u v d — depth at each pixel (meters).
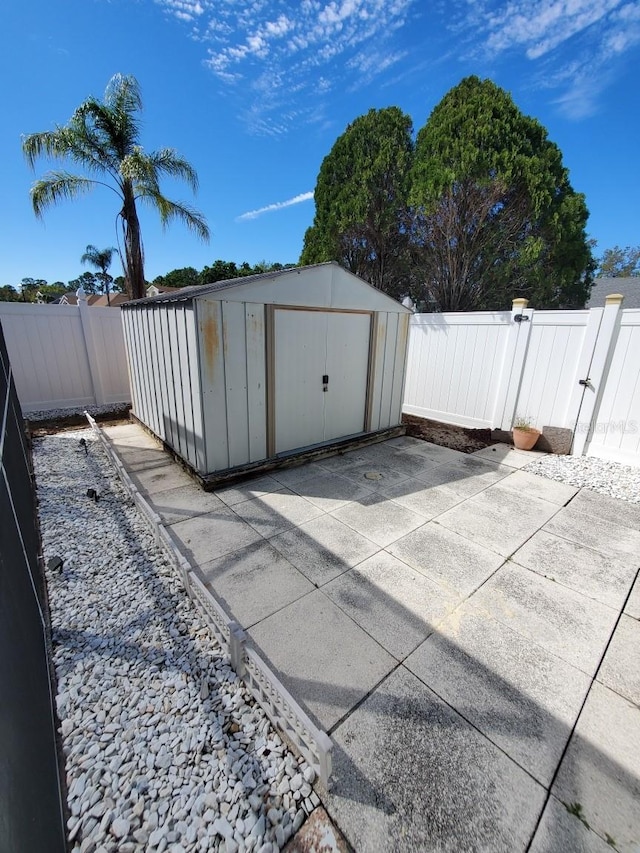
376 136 12.19
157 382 5.15
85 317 7.62
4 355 3.59
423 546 3.15
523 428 5.68
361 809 1.38
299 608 2.42
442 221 10.28
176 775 1.46
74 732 1.61
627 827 1.34
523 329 5.82
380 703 1.80
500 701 1.82
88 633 2.14
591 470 4.86
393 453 5.50
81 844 1.25
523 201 9.78
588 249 11.06
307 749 1.50
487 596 2.56
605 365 5.03
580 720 1.74
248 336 4.14
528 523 3.55
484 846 1.29
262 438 4.59
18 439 3.23
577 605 2.49
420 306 13.16
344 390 5.44
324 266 4.66
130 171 7.91
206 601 2.19
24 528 2.24
